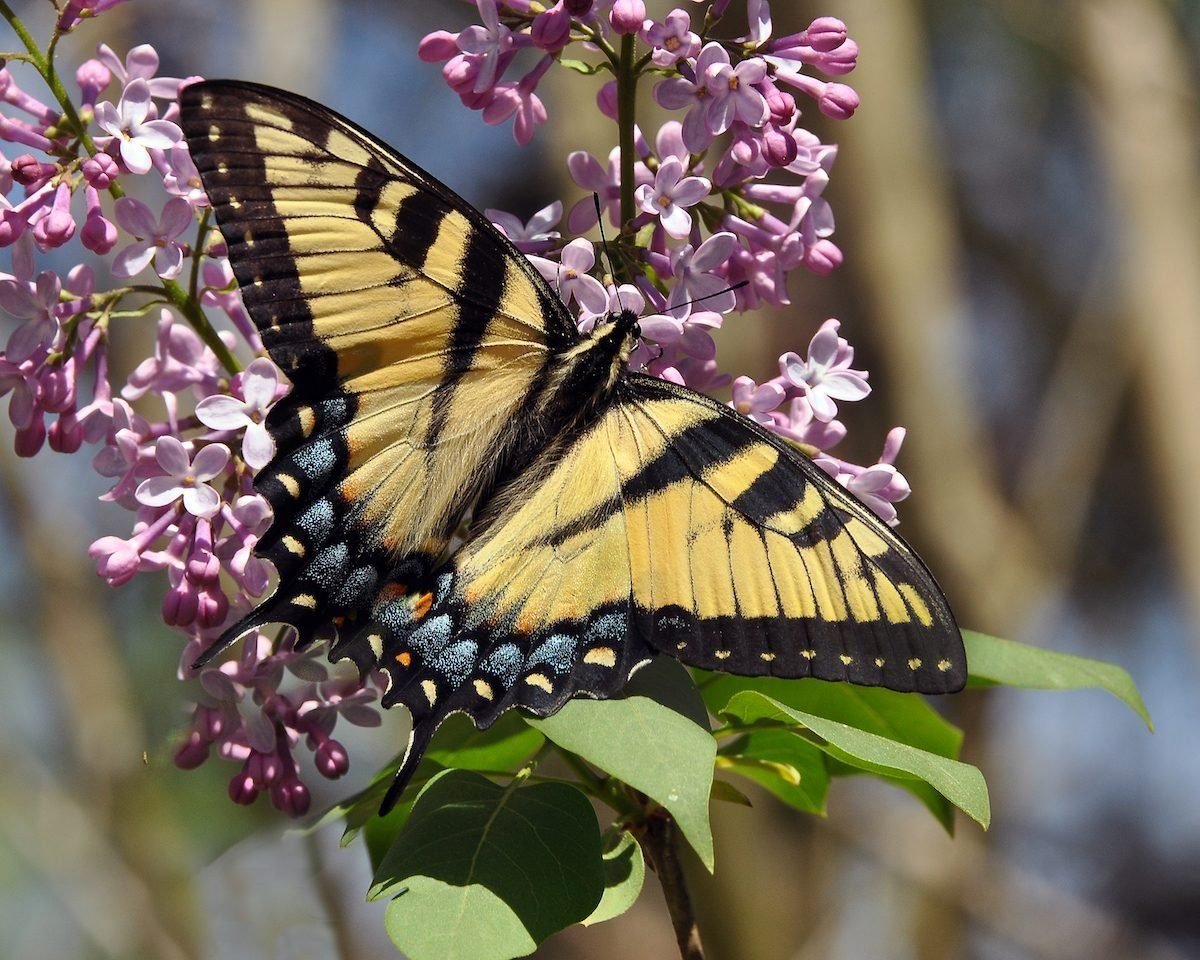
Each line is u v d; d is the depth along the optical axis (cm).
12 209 119
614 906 117
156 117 119
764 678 121
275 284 118
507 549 119
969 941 220
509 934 116
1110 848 279
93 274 119
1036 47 254
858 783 196
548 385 119
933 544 176
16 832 202
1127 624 278
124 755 199
